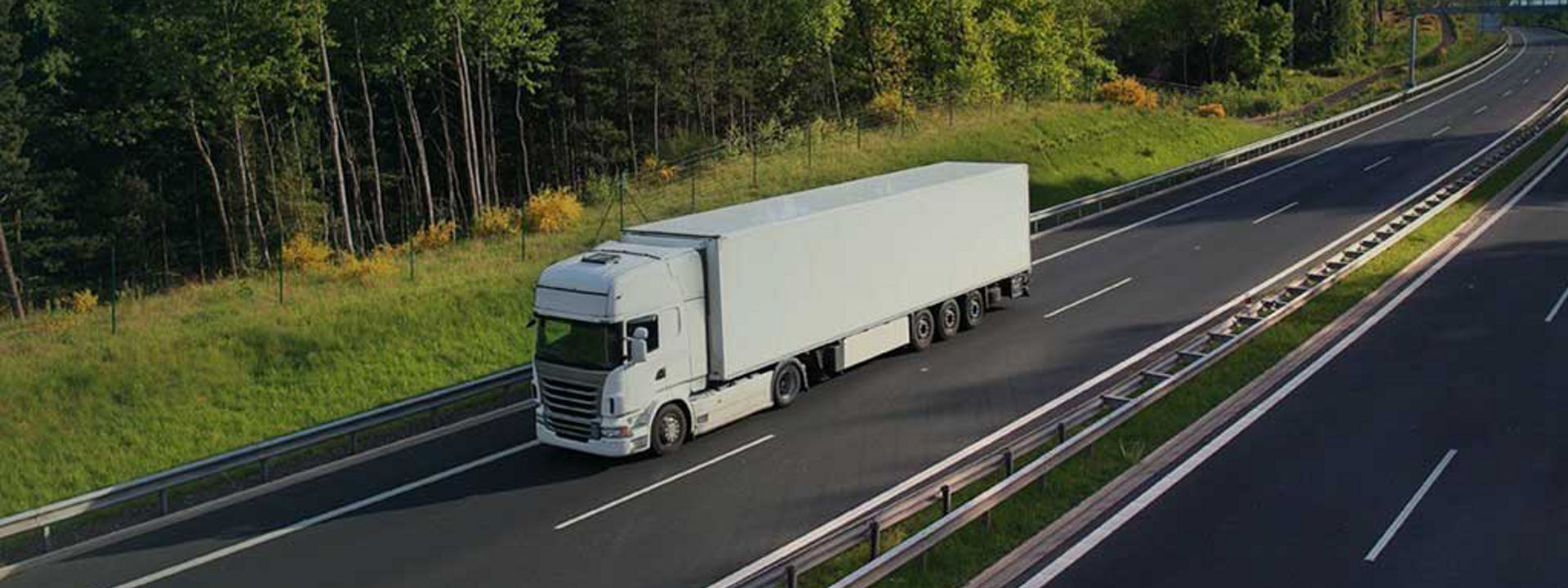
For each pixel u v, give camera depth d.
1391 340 22.95
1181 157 51.94
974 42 60.62
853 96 65.81
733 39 63.00
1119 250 34.09
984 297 26.50
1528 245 31.28
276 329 25.48
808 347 21.33
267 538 16.42
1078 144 49.53
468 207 61.00
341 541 16.12
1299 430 17.97
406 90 50.16
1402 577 12.84
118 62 46.72
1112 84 60.53
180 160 54.56
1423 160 48.53
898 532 14.80
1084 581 13.11
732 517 16.03
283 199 51.19
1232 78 83.81
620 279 18.25
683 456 18.88
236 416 23.02
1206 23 84.81
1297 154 52.91
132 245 52.12
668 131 64.88
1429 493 15.19
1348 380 20.47
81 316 27.03
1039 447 17.95
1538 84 77.25
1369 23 110.62
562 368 18.75
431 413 22.09
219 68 40.12
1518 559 13.16
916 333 24.17
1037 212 37.81
